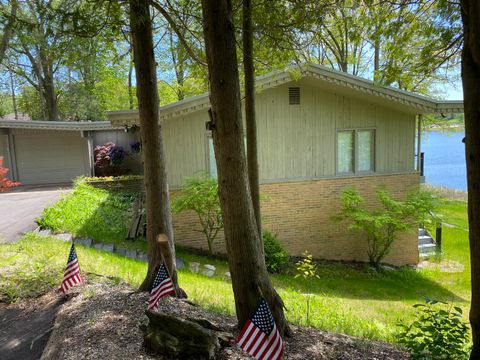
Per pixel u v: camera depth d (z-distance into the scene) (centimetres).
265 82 1005
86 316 423
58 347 359
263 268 396
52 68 2273
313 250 1176
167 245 496
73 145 1753
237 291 390
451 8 539
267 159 1116
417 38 631
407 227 1073
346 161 1184
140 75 478
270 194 1126
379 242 1162
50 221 934
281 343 305
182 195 1056
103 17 430
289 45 580
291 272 1012
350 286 957
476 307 329
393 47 641
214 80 359
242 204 377
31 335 412
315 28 598
